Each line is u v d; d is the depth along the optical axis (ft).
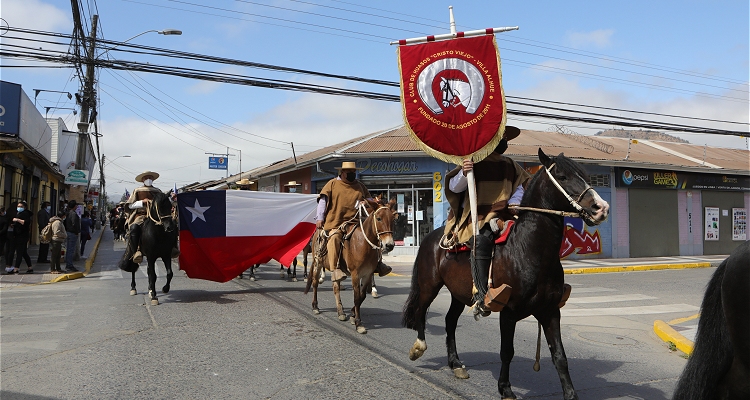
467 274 16.84
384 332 26.03
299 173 86.43
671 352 23.29
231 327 26.53
